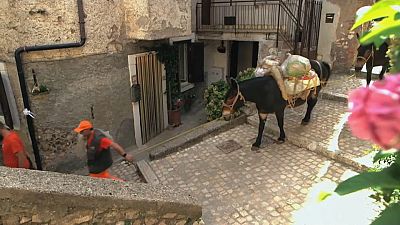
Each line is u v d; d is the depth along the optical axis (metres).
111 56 6.79
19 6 5.25
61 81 6.05
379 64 6.73
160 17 6.67
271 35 8.82
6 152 4.47
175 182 5.03
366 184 0.99
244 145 6.06
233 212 4.07
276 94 5.33
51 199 2.67
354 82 8.60
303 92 5.56
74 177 3.14
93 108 6.70
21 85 5.53
